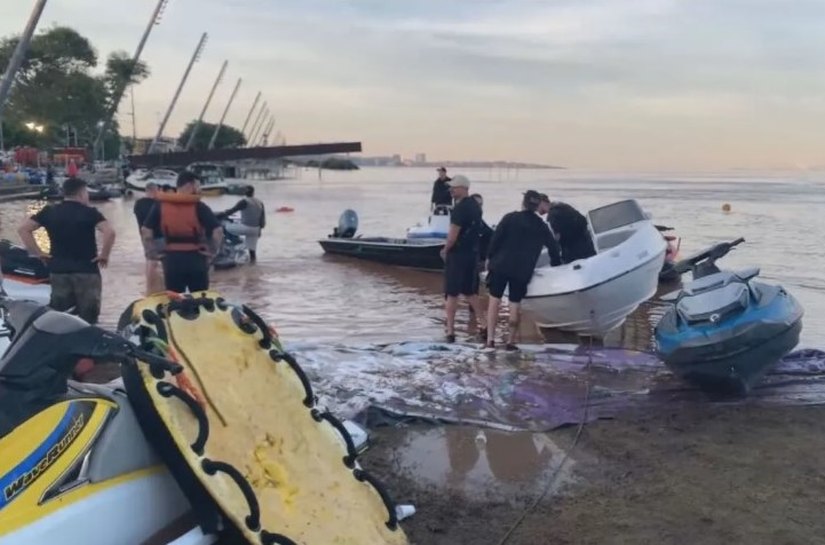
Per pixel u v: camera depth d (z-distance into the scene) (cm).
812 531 425
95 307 768
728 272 700
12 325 332
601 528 432
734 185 10819
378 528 378
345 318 1087
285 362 409
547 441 562
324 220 3209
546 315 952
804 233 2473
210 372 373
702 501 462
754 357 626
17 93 8612
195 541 324
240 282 1419
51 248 748
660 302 1223
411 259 1605
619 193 7206
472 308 994
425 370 729
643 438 565
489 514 453
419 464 524
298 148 7238
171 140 12612
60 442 305
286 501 357
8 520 280
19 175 5128
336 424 409
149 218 827
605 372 731
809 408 627
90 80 9156
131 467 330
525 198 855
